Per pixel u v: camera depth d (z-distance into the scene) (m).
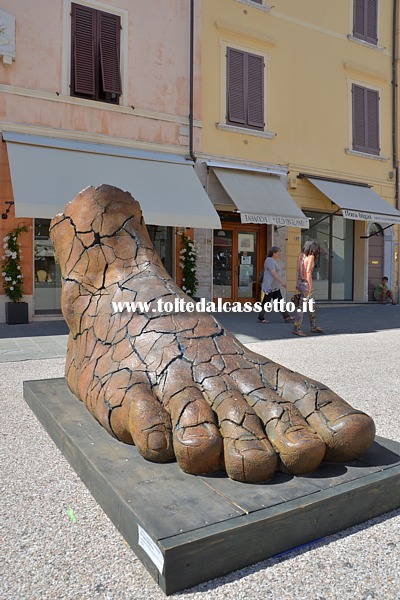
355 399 4.41
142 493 2.04
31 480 2.59
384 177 16.59
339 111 15.49
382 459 2.42
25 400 4.13
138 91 11.92
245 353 2.60
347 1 15.60
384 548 1.99
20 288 10.28
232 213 13.94
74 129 11.13
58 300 11.23
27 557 1.93
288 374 2.49
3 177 10.30
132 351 2.66
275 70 14.18
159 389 2.42
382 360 6.38
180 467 2.22
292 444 2.15
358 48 15.92
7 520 2.20
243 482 2.12
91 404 2.80
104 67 11.42
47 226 11.04
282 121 14.28
